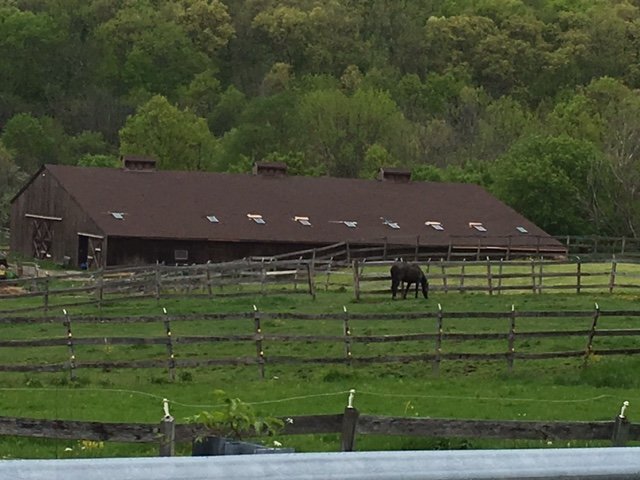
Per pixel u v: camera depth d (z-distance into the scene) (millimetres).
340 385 23688
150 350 29062
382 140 97500
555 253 61281
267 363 25312
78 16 150500
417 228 64562
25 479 3559
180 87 140125
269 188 67250
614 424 12047
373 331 31359
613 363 26094
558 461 4293
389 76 139125
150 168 67562
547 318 33719
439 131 99062
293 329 31922
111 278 45281
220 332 31406
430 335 25984
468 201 68688
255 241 61250
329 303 38219
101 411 20156
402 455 4105
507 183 73625
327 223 64000
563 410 20641
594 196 72500
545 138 75625
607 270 49406
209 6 153000
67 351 28984
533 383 24547
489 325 32656
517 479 4195
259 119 100312
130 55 143750
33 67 141625
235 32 154625
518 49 141250
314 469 3926
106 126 134000
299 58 152250
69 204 64125
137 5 151625
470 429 11875
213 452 7148
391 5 154875
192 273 42562
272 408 20641
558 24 151250
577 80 140250
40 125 120312
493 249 61656
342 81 134375
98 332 31547
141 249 60219
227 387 23531
